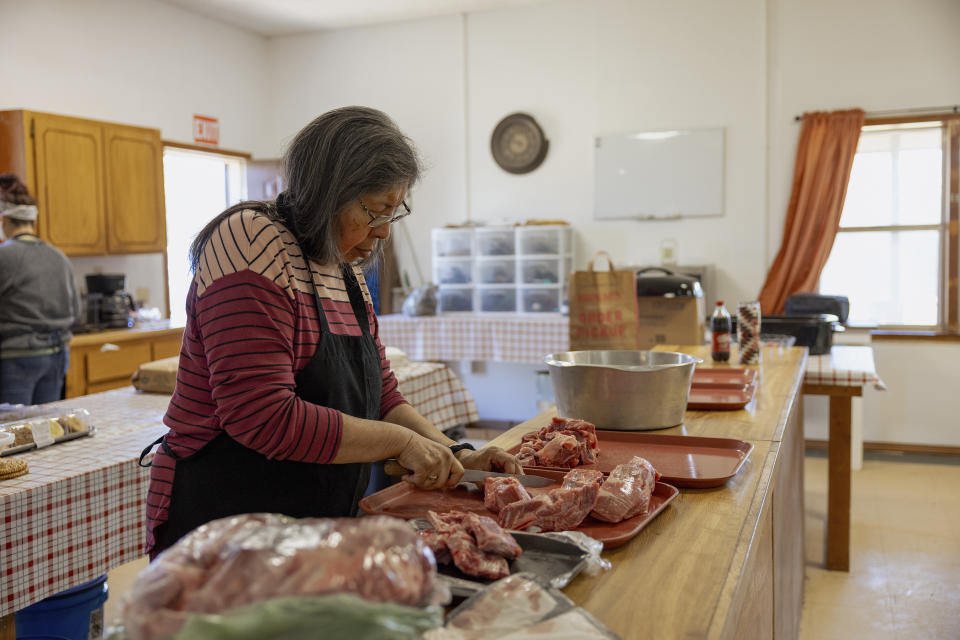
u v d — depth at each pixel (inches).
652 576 41.1
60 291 145.7
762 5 214.1
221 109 248.2
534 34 237.0
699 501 54.5
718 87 219.9
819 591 128.0
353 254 57.4
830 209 209.6
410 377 128.3
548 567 40.4
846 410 134.5
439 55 248.1
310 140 52.2
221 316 48.4
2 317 139.1
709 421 81.6
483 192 246.1
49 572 71.9
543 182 239.0
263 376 47.8
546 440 65.0
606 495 47.9
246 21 249.3
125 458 80.8
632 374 73.5
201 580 25.4
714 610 37.0
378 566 26.0
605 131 231.3
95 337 172.1
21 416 88.5
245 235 49.5
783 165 215.5
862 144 213.0
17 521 69.0
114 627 27.2
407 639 25.0
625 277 137.2
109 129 191.6
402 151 52.8
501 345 214.8
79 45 200.5
